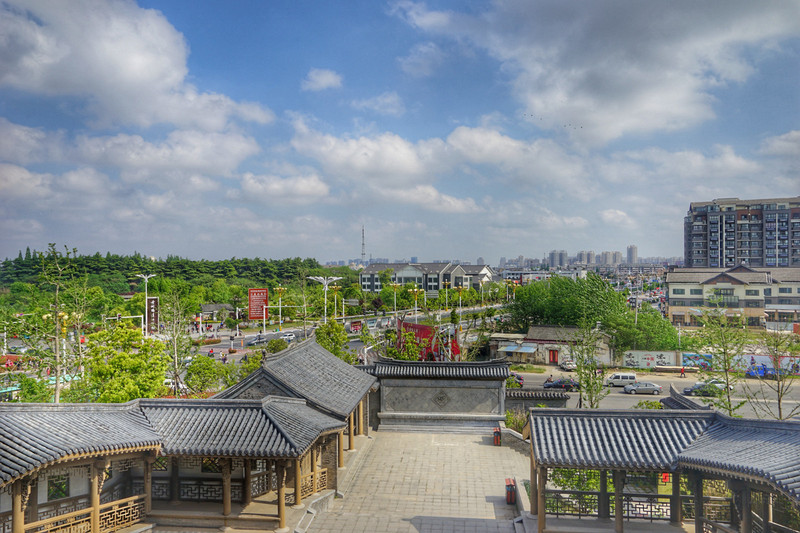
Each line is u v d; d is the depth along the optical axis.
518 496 21.47
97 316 56.03
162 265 135.62
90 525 16.86
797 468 12.90
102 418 18.28
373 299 112.12
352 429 27.94
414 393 33.50
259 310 77.19
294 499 20.25
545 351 65.62
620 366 62.19
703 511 17.42
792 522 15.31
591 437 18.23
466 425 32.81
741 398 44.09
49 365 30.14
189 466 20.16
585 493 18.81
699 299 88.25
